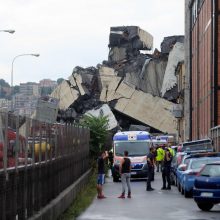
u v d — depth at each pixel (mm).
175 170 42312
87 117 59375
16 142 15141
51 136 22750
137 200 32312
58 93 171375
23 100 111062
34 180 18156
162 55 172875
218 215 24344
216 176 26047
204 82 75125
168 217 23609
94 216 24125
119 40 191625
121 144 53000
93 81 170125
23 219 16156
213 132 58250
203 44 77062
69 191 27594
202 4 78500
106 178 56938
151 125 163625
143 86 170625
